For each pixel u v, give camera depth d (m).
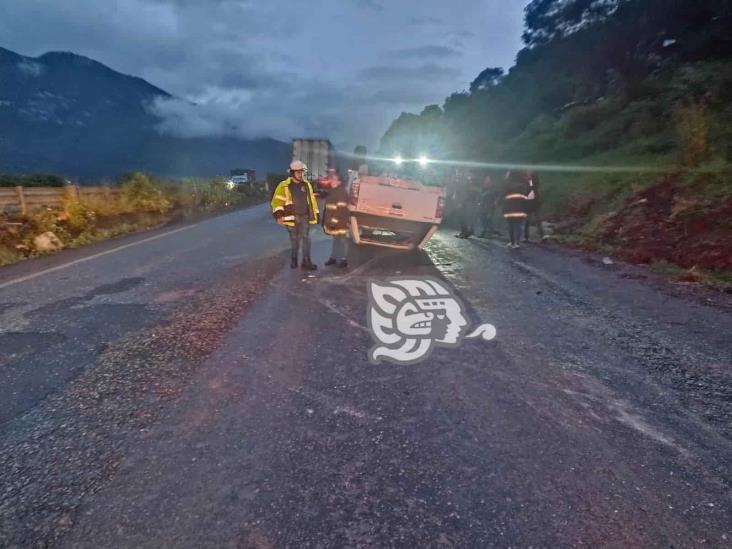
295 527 2.13
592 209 12.49
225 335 4.66
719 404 3.25
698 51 21.16
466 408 3.22
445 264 8.38
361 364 3.98
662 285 6.54
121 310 5.57
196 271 7.81
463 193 12.38
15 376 3.78
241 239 11.88
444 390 3.50
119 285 6.85
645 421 3.04
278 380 3.66
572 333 4.70
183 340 4.54
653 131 18.00
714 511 2.22
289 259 8.91
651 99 20.86
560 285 6.71
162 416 3.13
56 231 11.27
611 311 5.41
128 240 11.94
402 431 2.93
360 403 3.30
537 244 10.94
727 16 20.78
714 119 12.77
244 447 2.76
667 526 2.13
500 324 5.01
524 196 10.25
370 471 2.53
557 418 3.08
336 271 7.79
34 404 3.32
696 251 7.52
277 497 2.33
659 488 2.39
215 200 24.73
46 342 4.53
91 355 4.20
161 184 20.64
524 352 4.22
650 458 2.64
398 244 8.92
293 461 2.62
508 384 3.59
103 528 2.14
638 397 3.37
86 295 6.29
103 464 2.62
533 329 4.84
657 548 2.00
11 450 2.77
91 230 12.59
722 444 2.78
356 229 8.77
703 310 5.34
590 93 29.16
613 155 17.70
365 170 10.08
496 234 12.76
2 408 3.27
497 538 2.06
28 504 2.31
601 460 2.62
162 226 15.71
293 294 6.29
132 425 3.03
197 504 2.29
